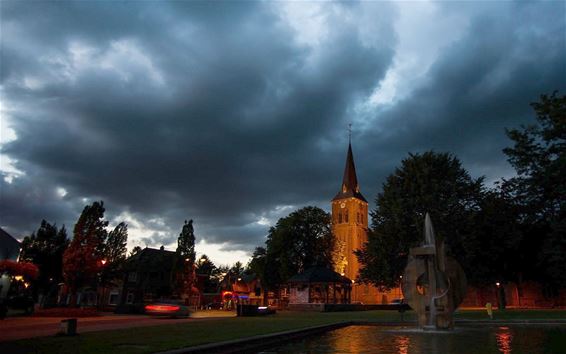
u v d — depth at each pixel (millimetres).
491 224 48000
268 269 80062
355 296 113500
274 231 83062
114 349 12109
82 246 39812
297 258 80312
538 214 46219
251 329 20438
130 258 64562
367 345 17578
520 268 53688
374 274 50500
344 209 129625
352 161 138375
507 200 48812
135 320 28812
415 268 27562
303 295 59656
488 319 33188
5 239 55812
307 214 83500
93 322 25984
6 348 12203
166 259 78438
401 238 47094
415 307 26984
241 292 83562
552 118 41469
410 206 47438
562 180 40625
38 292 62781
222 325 23391
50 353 11250
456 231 44562
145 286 73062
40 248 61938
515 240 46219
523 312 43562
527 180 44125
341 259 91438
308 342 18906
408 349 16016
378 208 52562
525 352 14812
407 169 51531
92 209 40844
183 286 61750
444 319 25891
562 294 60844
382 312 50062
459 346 16953
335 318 34688
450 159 51312
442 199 47000
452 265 27797
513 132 44719
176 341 14375
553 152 42281
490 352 14844
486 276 49375
